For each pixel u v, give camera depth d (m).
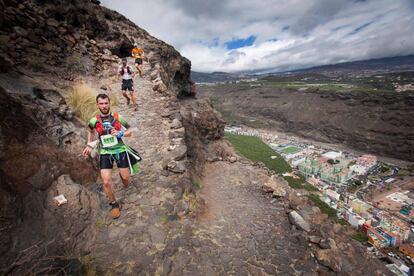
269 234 4.59
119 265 3.05
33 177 3.39
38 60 7.69
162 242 3.53
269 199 6.51
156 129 7.47
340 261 3.81
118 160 3.82
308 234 4.54
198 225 4.39
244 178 8.24
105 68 11.62
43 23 8.67
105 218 3.78
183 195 4.82
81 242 3.25
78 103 6.39
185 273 3.16
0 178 2.89
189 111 12.41
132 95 8.59
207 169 8.87
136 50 12.76
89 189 4.29
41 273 2.49
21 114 3.69
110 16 18.34
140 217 3.93
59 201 3.51
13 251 2.59
